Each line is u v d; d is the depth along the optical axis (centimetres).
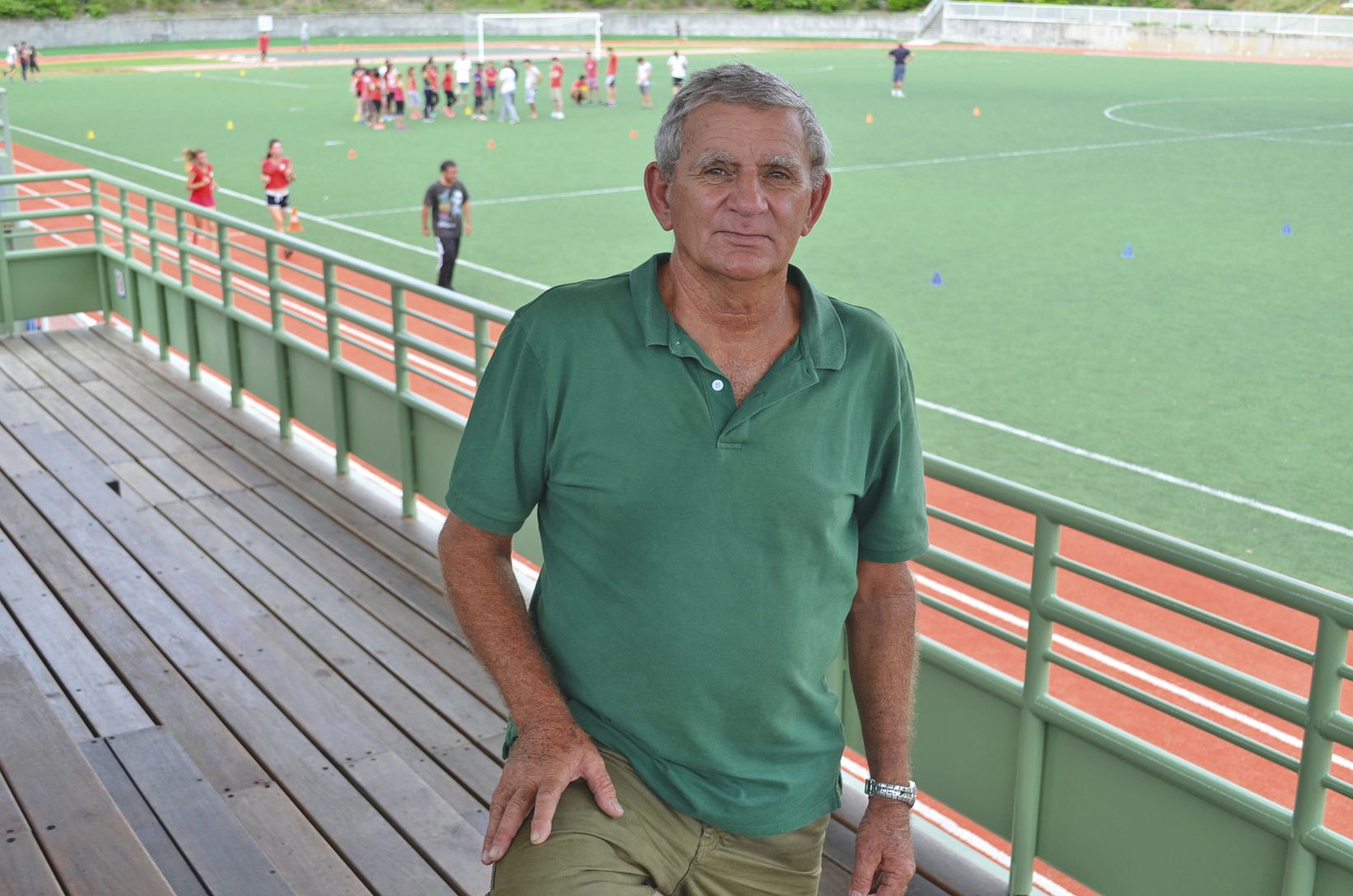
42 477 636
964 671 351
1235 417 1074
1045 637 326
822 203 187
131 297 950
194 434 763
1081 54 5938
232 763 393
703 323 181
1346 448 1002
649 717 187
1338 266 1691
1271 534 842
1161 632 694
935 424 1055
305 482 684
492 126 3472
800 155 174
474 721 432
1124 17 6100
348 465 696
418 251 1780
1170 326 1377
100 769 376
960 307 1461
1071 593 745
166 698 431
